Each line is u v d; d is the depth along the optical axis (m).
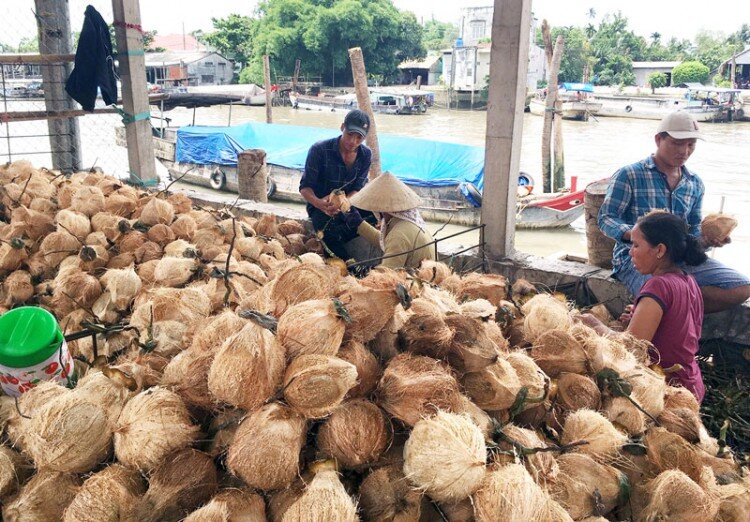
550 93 17.92
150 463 1.73
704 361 4.18
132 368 2.07
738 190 19.05
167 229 4.09
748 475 2.14
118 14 6.72
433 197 15.47
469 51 73.88
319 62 70.56
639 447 2.01
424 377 1.85
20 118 6.47
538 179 22.98
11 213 4.57
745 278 4.02
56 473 1.79
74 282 3.24
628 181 4.39
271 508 1.67
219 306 2.77
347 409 1.80
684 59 94.81
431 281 3.31
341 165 5.50
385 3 73.94
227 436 1.79
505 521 1.56
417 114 50.41
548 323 2.46
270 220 5.04
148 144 7.21
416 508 1.67
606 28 96.38
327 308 1.91
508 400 1.97
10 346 2.09
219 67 78.00
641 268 3.29
